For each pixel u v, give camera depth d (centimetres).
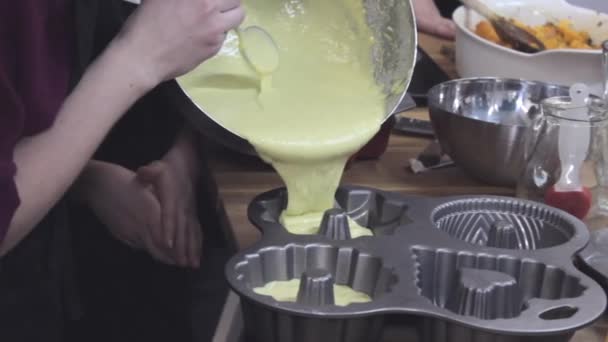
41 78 100
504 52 153
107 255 158
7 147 93
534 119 116
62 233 126
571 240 96
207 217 154
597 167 109
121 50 104
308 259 94
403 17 110
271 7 119
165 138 150
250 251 92
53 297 126
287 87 115
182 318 166
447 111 122
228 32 114
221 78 115
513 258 92
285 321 81
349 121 110
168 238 135
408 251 93
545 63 150
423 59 176
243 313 87
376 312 80
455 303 85
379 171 131
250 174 130
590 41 173
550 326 78
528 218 104
